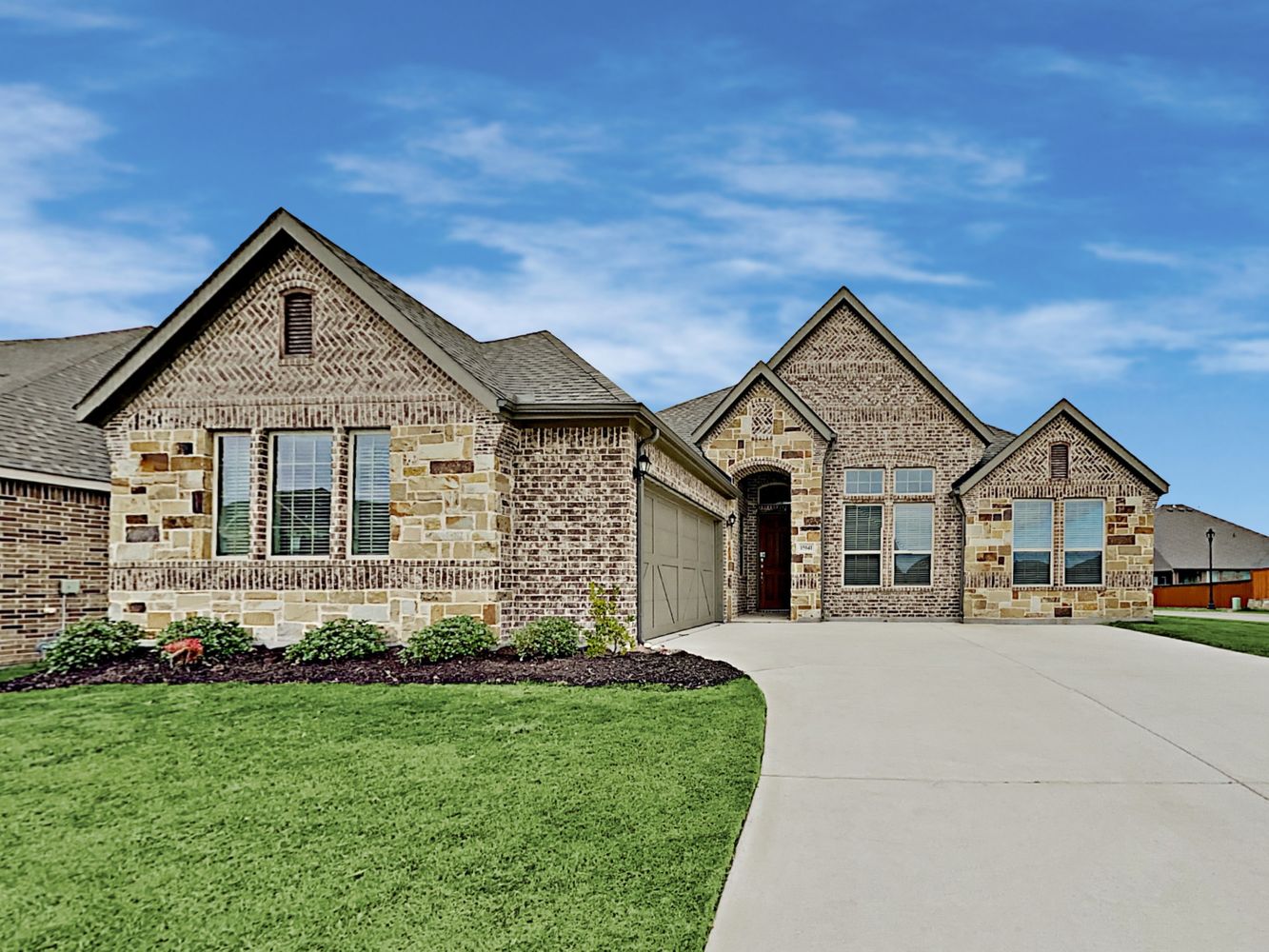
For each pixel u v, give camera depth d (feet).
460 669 33.42
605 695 28.55
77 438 46.85
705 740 22.53
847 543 69.26
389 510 39.09
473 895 13.34
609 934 12.10
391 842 15.48
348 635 36.52
